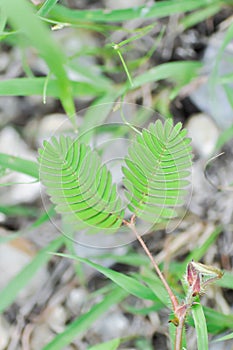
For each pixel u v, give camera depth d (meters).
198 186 0.62
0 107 0.70
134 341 0.59
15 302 0.62
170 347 0.59
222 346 0.55
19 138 0.68
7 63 0.71
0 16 0.51
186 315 0.46
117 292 0.54
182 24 0.66
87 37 0.69
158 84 0.65
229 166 0.62
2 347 0.61
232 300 0.59
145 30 0.60
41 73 0.70
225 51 0.65
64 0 0.70
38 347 0.61
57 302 0.62
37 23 0.39
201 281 0.44
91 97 0.68
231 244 0.60
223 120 0.63
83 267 0.62
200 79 0.64
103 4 0.71
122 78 0.67
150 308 0.56
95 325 0.60
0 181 0.64
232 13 0.67
